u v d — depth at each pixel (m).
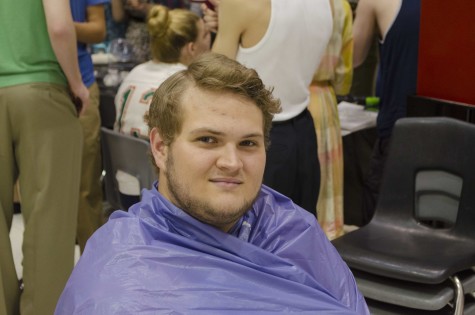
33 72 2.17
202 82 1.05
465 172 2.06
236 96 1.05
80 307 0.98
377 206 2.23
